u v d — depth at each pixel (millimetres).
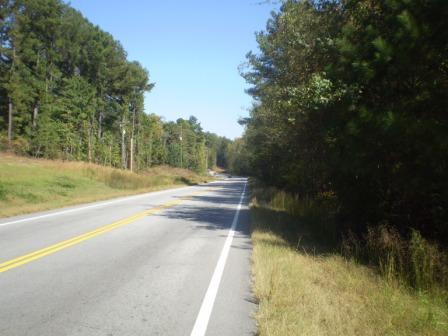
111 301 5992
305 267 8102
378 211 10602
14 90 47750
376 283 7246
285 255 9023
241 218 16938
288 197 21203
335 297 6340
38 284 6707
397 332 5129
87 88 59281
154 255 9148
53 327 4992
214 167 182375
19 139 49125
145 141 84812
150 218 15672
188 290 6625
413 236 8461
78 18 63656
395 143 8289
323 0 12109
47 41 56875
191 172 103688
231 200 27172
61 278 7086
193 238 11594
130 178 37938
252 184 52781
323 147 12352
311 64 12930
